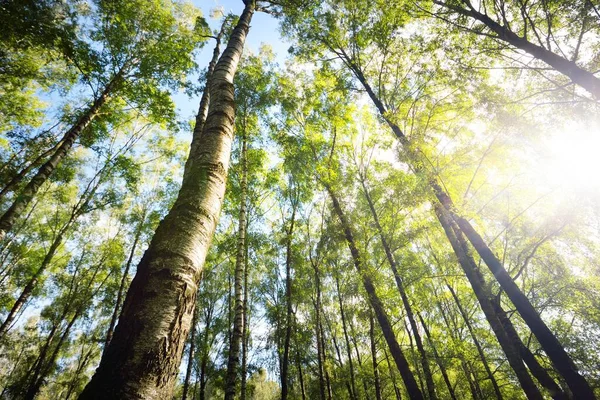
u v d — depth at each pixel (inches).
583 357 319.0
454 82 302.0
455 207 268.4
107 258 583.2
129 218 626.5
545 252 338.6
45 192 534.3
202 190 73.3
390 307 324.8
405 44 372.2
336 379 515.8
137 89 425.7
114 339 47.9
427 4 342.0
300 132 497.4
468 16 297.9
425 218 341.1
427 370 296.7
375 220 348.8
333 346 713.6
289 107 475.8
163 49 440.1
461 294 517.3
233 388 254.7
